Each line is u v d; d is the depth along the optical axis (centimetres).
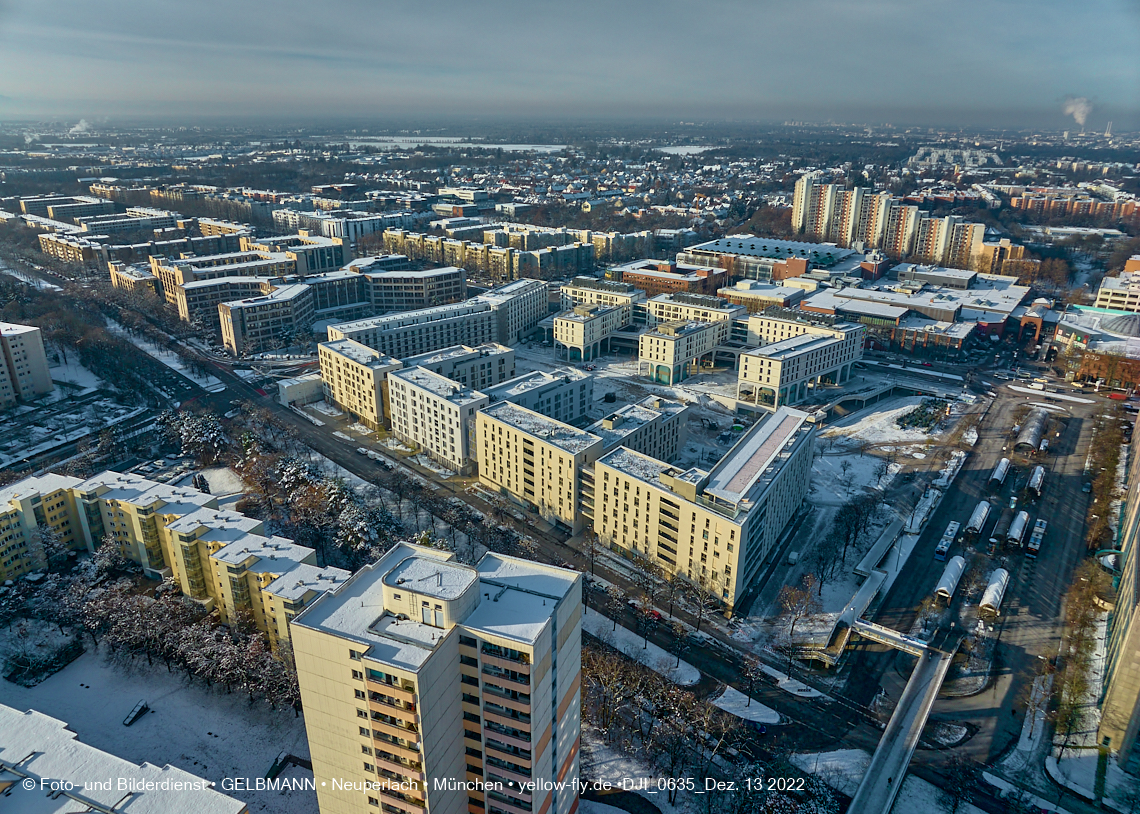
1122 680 15475
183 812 10719
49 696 17175
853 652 19362
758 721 16962
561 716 12044
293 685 16488
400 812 11256
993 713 17200
